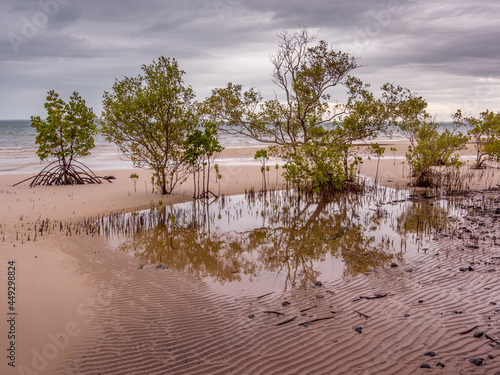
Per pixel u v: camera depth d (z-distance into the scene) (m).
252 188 17.81
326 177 16.66
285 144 19.91
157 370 4.29
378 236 10.15
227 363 4.45
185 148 15.38
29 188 16.78
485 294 6.22
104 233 10.27
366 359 4.45
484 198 15.36
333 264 8.07
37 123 17.61
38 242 9.15
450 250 8.72
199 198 15.64
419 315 5.55
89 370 4.27
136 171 23.09
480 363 4.24
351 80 18.14
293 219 12.30
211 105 19.41
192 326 5.39
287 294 6.55
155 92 14.52
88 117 18.39
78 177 18.44
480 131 23.34
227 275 7.51
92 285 6.79
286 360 4.48
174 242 9.73
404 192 17.30
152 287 6.85
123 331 5.20
